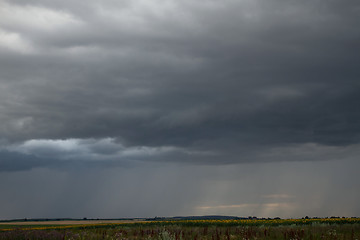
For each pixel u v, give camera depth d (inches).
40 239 1056.2
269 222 1758.1
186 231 1152.2
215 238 944.9
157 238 933.8
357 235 914.1
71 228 1691.7
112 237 1048.2
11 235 1147.9
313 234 913.5
